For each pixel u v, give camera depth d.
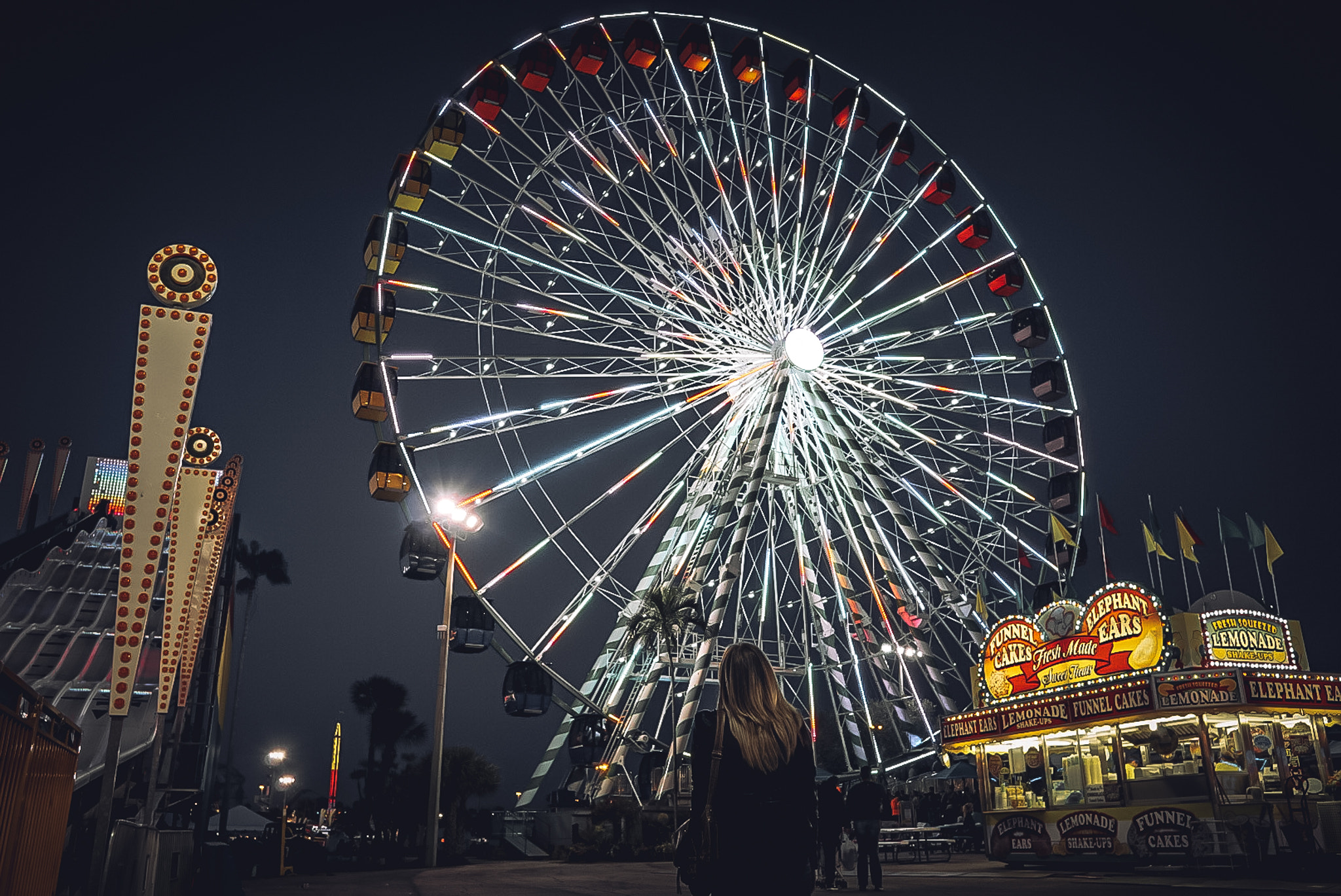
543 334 33.12
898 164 41.12
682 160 35.81
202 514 14.65
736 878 4.05
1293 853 16.52
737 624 37.72
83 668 33.75
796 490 38.19
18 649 35.72
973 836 29.69
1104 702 19.25
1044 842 20.34
